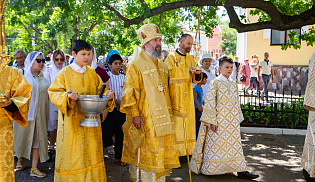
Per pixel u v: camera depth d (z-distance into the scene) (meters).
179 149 5.85
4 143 3.77
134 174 4.63
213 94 5.26
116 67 6.11
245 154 6.71
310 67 5.09
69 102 3.99
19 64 6.08
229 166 5.29
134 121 4.39
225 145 5.29
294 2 9.47
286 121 8.79
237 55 18.83
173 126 4.75
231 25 8.60
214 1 8.03
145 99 4.41
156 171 4.32
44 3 7.60
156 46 4.50
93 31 13.37
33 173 5.36
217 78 5.38
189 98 5.68
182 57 5.25
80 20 8.57
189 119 5.80
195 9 9.95
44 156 5.47
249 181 5.22
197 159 5.45
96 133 4.32
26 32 15.66
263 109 9.43
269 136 8.21
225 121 5.29
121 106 4.37
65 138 4.11
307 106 5.12
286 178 5.37
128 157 4.64
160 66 4.66
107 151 6.96
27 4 7.50
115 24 10.45
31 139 5.41
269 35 17.70
